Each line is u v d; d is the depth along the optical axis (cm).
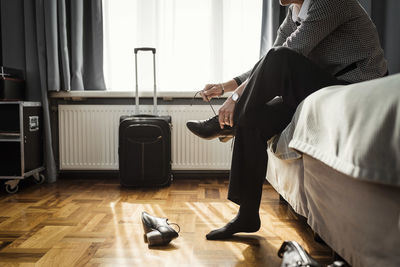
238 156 127
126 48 268
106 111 259
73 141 261
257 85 120
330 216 89
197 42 267
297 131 103
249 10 265
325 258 115
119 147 234
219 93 160
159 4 262
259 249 124
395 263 59
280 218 163
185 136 261
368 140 60
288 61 119
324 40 137
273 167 167
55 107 269
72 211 176
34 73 253
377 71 134
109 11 267
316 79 118
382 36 251
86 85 265
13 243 130
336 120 76
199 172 274
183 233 142
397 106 55
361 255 72
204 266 110
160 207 184
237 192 128
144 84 267
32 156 240
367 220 68
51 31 244
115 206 186
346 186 77
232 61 269
